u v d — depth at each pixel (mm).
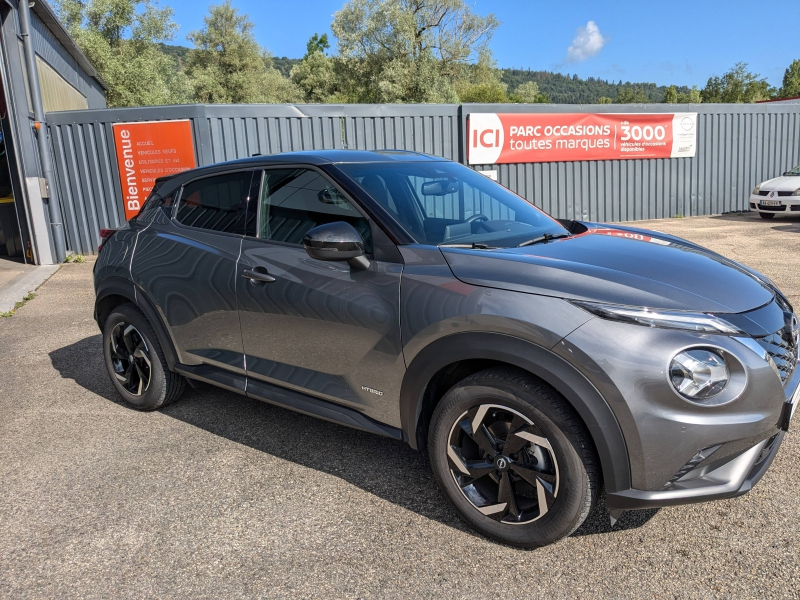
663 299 2193
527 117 13961
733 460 2197
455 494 2551
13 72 10156
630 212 15359
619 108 14695
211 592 2258
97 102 23359
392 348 2613
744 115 15914
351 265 2721
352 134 12852
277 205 3195
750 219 14906
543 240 2912
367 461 3244
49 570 2408
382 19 36438
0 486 3076
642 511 2688
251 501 2873
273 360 3145
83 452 3436
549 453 2283
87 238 11781
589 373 2113
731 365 2111
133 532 2648
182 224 3650
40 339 5930
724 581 2211
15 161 10492
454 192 3275
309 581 2301
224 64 52156
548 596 2170
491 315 2277
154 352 3787
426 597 2191
